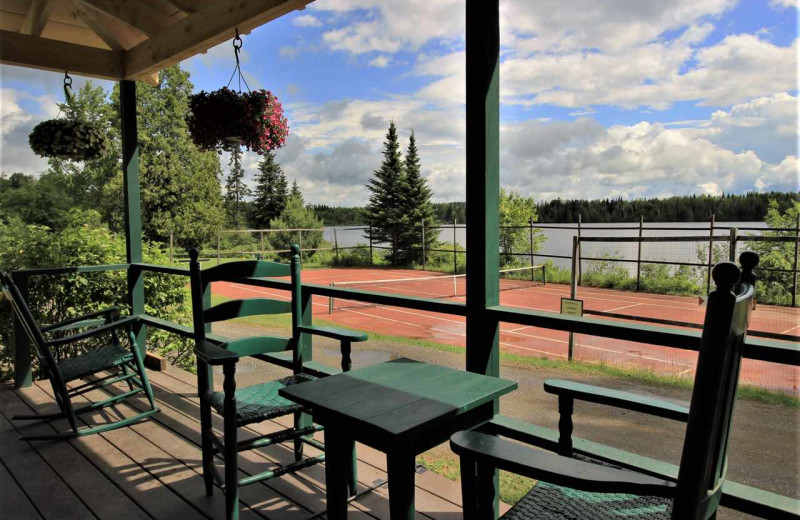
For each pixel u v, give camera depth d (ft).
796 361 4.18
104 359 9.49
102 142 11.57
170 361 16.61
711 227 28.76
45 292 13.52
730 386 2.93
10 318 12.35
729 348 2.68
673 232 50.42
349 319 31.09
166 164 79.82
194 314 6.67
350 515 6.46
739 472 9.71
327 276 54.54
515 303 35.29
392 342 22.20
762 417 12.88
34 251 13.41
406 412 3.86
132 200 13.12
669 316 28.12
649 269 40.14
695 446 2.69
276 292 42.68
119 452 8.38
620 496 4.17
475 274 6.46
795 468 9.86
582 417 12.77
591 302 34.45
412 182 74.43
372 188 79.05
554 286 43.62
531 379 16.33
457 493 7.02
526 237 51.29
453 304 6.70
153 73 12.30
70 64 11.81
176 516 6.49
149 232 78.43
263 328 24.31
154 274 15.74
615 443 11.04
